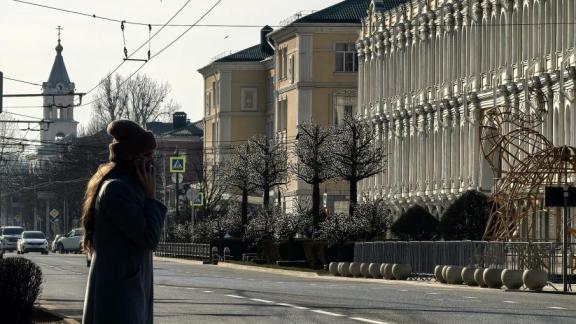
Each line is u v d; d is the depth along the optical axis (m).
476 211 61.28
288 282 50.50
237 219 96.38
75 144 140.50
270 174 94.31
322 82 116.06
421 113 86.75
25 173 184.38
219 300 34.47
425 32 85.88
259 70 138.38
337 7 117.25
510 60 70.75
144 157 11.31
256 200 113.44
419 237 70.75
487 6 74.38
